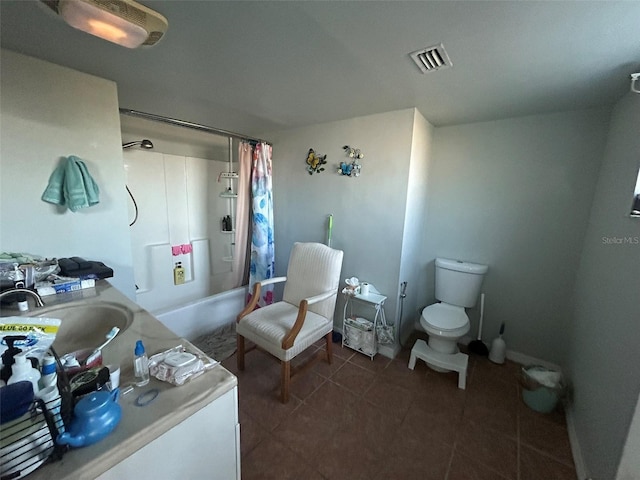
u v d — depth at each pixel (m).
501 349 2.07
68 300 1.17
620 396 1.01
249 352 2.13
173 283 2.92
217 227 3.24
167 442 0.59
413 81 1.44
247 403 1.62
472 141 2.16
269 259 2.70
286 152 2.64
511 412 1.61
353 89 1.58
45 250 1.41
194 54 1.23
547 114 1.85
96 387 0.60
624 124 1.41
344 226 2.31
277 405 1.61
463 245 2.29
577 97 1.55
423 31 1.01
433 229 2.43
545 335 2.02
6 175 1.28
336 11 0.91
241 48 1.17
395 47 1.12
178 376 0.68
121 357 0.77
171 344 0.84
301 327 1.65
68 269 1.29
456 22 0.95
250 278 2.72
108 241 1.61
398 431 1.46
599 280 1.41
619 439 0.97
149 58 1.28
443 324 1.88
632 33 0.94
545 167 1.90
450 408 1.63
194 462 0.66
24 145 1.31
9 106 1.26
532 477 1.24
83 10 0.79
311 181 2.48
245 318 1.83
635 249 1.06
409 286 2.32
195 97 1.79
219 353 2.12
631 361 0.97
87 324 1.15
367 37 1.06
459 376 1.81
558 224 1.89
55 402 0.52
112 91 1.55
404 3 0.86
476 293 2.13
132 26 0.87
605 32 0.94
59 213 1.44
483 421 1.54
